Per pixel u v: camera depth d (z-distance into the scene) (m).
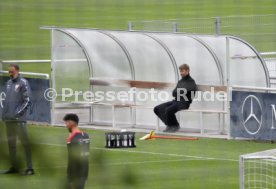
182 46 60.19
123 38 61.91
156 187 35.06
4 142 10.15
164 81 60.56
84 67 63.00
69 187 10.45
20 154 10.48
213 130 57.16
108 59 62.47
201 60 59.31
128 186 10.48
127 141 50.41
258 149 49.97
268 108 52.59
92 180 10.48
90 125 61.50
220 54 59.09
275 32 57.03
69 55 62.41
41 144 10.24
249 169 37.84
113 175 10.51
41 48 24.92
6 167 10.48
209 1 27.78
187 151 48.97
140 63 61.47
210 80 59.09
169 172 40.03
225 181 37.81
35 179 12.28
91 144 12.69
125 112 61.75
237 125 54.09
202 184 36.94
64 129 52.69
